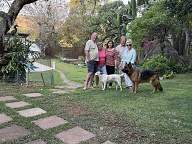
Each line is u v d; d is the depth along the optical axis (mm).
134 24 11008
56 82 9312
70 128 2566
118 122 2766
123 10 18891
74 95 4457
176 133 2389
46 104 3668
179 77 8719
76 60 23500
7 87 5355
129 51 5438
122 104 3693
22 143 2160
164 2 8797
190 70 10750
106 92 4832
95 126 2631
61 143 2166
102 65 5500
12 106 3498
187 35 13539
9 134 2375
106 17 17453
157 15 10195
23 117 2951
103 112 3213
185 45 14070
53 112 3199
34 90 5020
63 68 16875
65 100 3986
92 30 22219
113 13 17250
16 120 2824
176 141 2189
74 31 25172
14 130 2492
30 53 7418
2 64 6598
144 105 3619
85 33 24766
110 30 15836
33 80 7922
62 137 2311
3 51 6680
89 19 23766
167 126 2607
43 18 21797
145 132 2428
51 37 22609
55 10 23156
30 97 4191
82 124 2697
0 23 6387
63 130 2506
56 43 25516
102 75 5238
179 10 8109
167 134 2367
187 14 8234
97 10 26156
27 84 6277
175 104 3678
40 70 12742
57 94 4547
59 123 2732
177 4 8016
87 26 23297
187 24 11391
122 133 2406
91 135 2361
